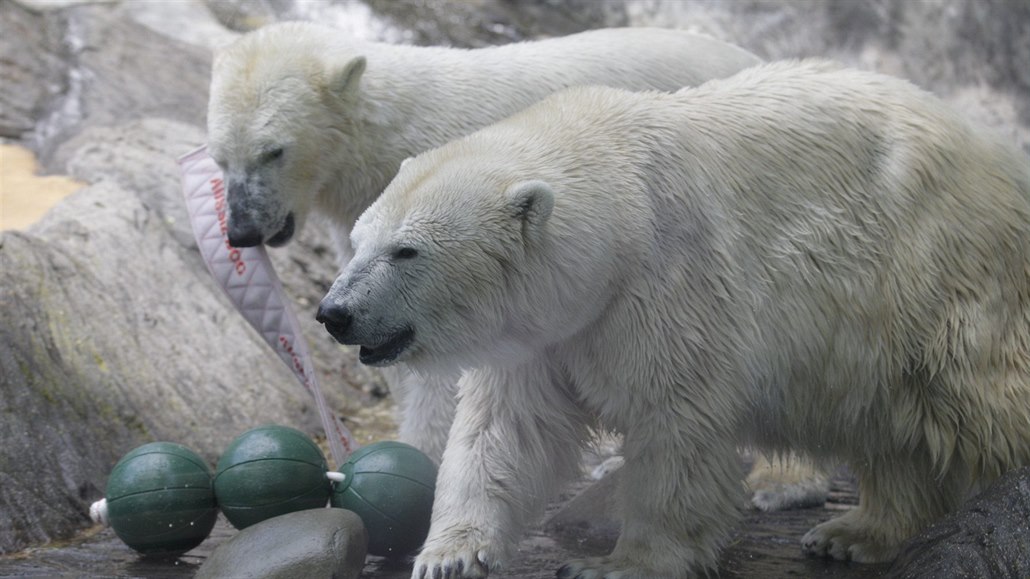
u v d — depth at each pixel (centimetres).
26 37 1916
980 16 2075
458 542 713
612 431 800
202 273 1333
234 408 1166
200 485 799
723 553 840
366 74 994
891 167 775
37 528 880
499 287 700
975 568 681
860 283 763
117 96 1762
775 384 769
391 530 775
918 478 802
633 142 741
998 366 768
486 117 1013
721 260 734
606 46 1096
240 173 971
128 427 1057
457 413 773
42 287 1130
